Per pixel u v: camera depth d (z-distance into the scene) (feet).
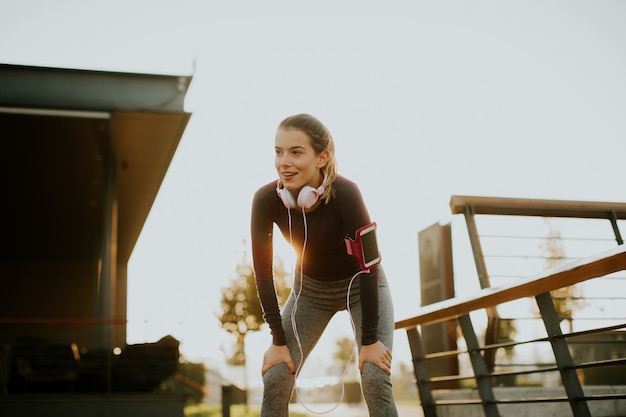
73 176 41.83
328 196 7.14
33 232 54.95
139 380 27.35
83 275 65.92
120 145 35.86
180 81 31.12
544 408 10.84
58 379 26.78
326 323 8.06
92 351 27.73
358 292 7.68
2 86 30.17
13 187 43.60
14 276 64.44
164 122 32.19
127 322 28.91
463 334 9.77
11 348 26.66
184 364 28.86
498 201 12.76
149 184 43.70
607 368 13.60
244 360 55.88
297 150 7.00
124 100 30.86
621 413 10.70
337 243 7.44
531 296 7.76
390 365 7.26
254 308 57.52
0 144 35.32
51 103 30.32
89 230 55.42
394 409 7.20
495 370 13.44
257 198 7.47
